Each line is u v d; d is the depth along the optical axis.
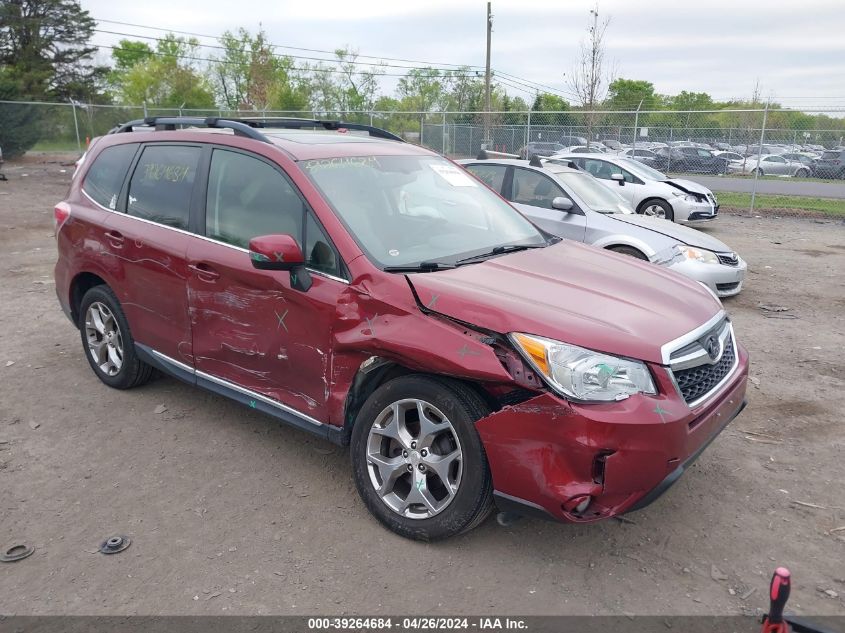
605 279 3.72
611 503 3.00
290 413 3.87
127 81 55.84
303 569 3.19
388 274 3.43
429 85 51.34
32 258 10.18
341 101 52.97
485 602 2.98
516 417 2.98
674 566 3.24
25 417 4.77
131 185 4.81
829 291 9.06
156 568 3.20
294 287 3.65
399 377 3.35
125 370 5.01
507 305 3.14
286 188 3.89
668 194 14.20
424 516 3.32
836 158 23.81
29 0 43.81
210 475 4.03
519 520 3.59
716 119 24.73
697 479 4.04
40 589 3.05
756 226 15.97
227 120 4.46
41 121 29.05
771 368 5.99
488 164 8.91
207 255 4.11
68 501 3.75
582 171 9.27
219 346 4.15
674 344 3.15
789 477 4.09
